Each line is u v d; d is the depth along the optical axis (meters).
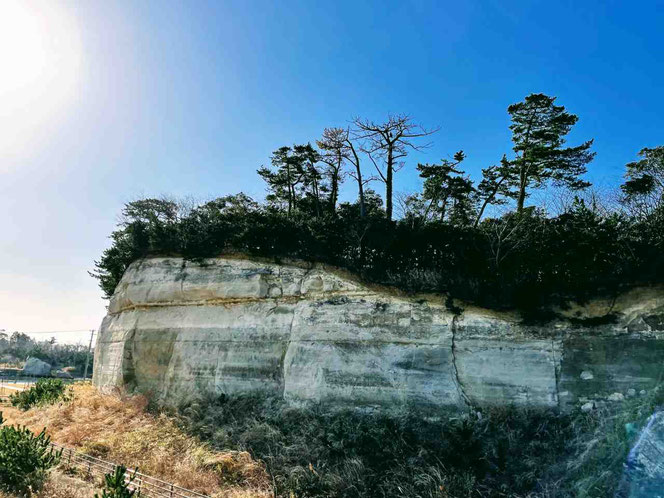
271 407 19.14
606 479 12.48
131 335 25.14
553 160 26.97
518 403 15.90
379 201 33.41
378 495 13.51
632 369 15.02
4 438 15.48
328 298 20.64
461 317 17.89
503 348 16.86
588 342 15.89
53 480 14.62
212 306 23.48
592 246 16.97
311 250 22.30
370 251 21.42
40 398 27.97
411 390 17.38
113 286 31.64
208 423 18.83
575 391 15.44
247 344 21.45
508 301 17.67
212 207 28.44
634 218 17.66
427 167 29.95
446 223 22.28
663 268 15.99
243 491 14.00
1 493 13.88
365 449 15.36
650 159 22.22
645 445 12.94
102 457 16.88
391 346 18.44
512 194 29.58
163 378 23.17
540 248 17.81
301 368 19.47
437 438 15.39
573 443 13.91
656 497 11.84
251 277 22.72
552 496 12.34
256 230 23.38
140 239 27.52
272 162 34.88
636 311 15.73
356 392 18.09
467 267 19.36
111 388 24.81
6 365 87.94
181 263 25.30
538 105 26.78
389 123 28.88
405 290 19.41
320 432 16.67
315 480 14.28
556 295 17.09
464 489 12.92
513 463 13.73
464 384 16.86
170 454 16.61
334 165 32.75
